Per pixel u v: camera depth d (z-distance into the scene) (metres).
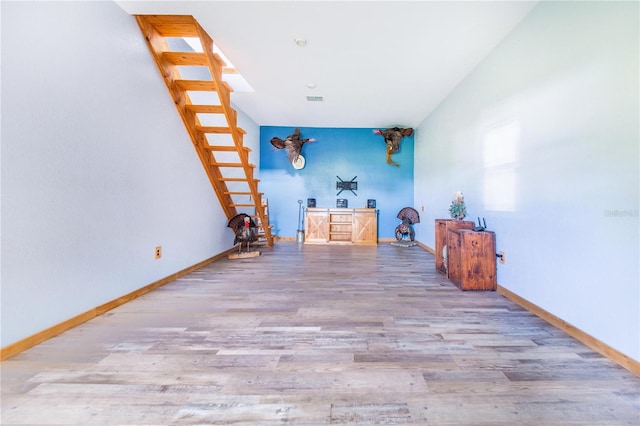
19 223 1.60
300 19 2.51
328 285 2.97
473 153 3.33
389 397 1.27
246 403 1.23
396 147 6.01
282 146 6.00
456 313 2.23
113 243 2.29
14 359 1.53
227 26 2.62
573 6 1.87
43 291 1.73
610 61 1.61
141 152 2.61
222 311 2.25
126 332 1.87
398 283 3.05
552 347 1.71
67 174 1.88
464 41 2.78
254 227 4.76
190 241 3.50
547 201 2.11
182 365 1.50
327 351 1.66
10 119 1.55
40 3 1.69
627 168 1.51
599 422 1.13
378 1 2.25
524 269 2.37
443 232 3.60
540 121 2.19
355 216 5.91
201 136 3.61
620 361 1.52
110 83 2.24
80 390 1.29
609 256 1.60
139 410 1.18
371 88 4.01
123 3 2.29
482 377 1.41
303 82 3.83
